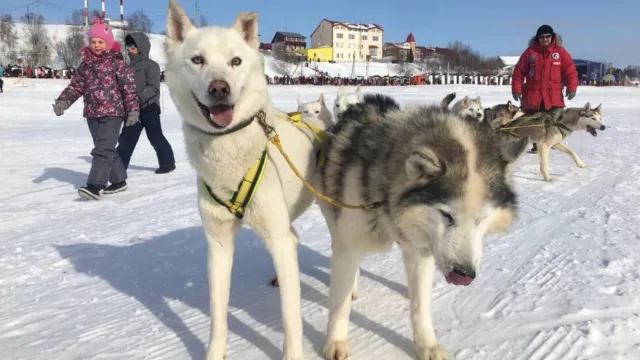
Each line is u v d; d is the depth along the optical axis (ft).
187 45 5.37
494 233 5.44
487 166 5.08
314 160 6.45
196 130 5.29
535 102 17.10
